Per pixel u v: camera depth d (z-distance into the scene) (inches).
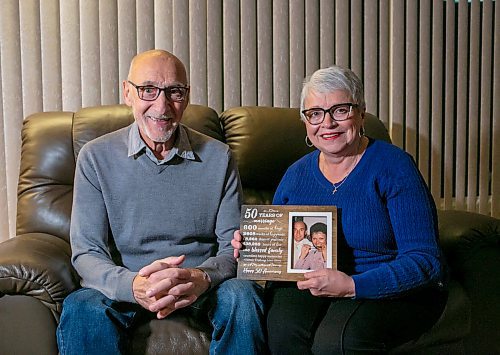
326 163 68.2
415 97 112.3
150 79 68.5
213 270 66.5
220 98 104.5
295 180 69.8
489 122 115.9
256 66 105.8
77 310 61.7
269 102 106.9
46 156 84.2
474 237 77.2
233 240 66.7
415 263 61.3
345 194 65.6
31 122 86.8
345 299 63.1
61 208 82.4
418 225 63.2
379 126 95.7
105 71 99.5
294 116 92.9
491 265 77.6
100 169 70.4
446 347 72.4
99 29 98.9
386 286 60.6
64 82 98.6
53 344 63.7
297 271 64.1
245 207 66.6
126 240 70.7
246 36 104.7
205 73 103.3
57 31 97.3
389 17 110.6
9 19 95.7
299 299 64.6
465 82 114.2
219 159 73.1
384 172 64.5
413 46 111.2
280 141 90.2
